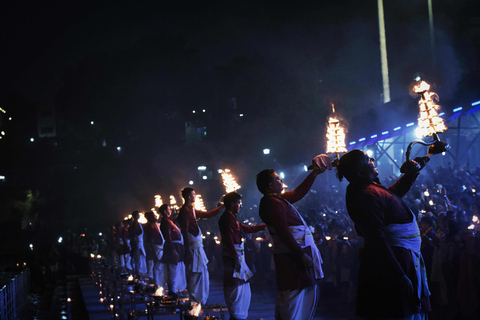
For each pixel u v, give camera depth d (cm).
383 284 502
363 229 512
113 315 1220
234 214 916
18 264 2658
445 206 1184
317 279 653
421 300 505
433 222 1081
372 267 510
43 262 2898
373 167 534
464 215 1021
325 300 1270
